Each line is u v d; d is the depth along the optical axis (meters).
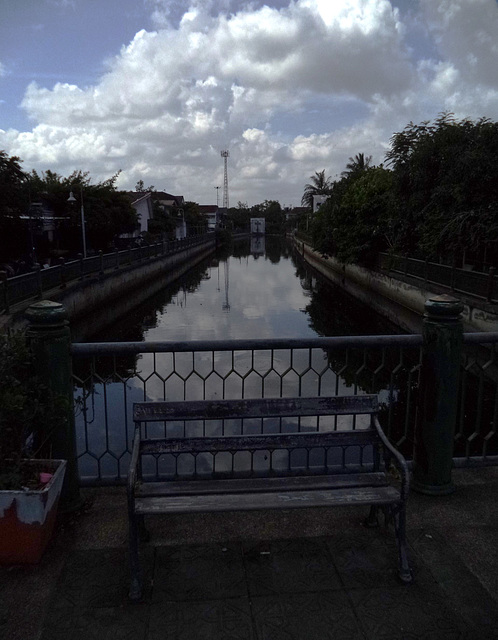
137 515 2.53
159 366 14.76
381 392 11.72
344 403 3.03
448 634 2.31
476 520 3.22
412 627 2.35
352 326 23.89
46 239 32.31
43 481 2.88
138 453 2.72
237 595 2.55
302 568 2.76
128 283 29.59
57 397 3.00
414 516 3.25
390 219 21.83
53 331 3.05
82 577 2.70
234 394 12.14
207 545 2.96
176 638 2.29
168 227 60.97
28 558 2.77
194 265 60.72
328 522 3.20
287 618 2.40
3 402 2.64
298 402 3.00
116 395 12.05
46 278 17.97
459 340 3.29
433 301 3.29
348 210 30.16
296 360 15.13
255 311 28.33
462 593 2.57
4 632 2.33
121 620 2.40
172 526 3.15
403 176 19.88
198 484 2.81
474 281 15.97
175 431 9.79
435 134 18.70
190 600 2.52
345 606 2.48
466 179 16.23
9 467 2.81
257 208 177.62
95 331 22.94
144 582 2.65
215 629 2.34
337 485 2.80
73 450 3.25
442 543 2.98
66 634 2.32
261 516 3.26
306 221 79.69
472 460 3.83
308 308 29.34
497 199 16.06
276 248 101.75
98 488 3.60
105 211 33.50
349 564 2.79
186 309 29.28
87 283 21.81
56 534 3.08
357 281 33.84
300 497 2.68
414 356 15.02
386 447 2.84
